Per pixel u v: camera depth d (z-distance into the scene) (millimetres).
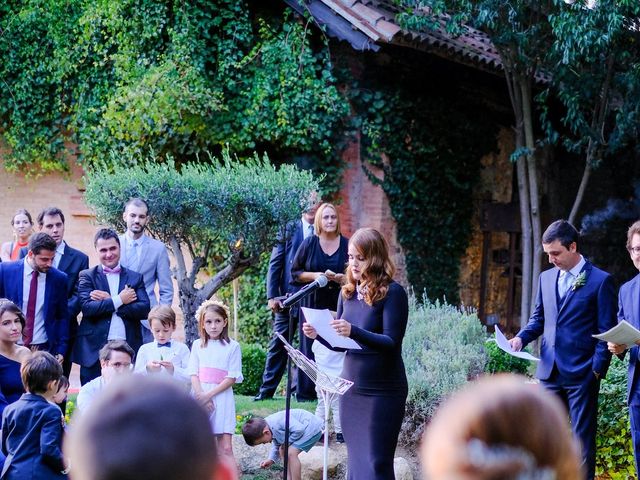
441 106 13023
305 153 12297
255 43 12289
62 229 7309
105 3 12133
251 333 12477
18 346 6078
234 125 12023
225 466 1134
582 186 12469
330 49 12211
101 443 1073
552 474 1122
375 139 12312
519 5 11203
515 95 12586
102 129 12445
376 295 5121
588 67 12031
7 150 13336
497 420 1142
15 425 4820
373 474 5000
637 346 5617
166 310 6383
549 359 5945
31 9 12836
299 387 8359
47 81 12891
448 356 7711
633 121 11547
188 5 11828
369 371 5098
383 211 12500
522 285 12992
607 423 6988
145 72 11938
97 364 6805
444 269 13367
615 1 10477
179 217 8812
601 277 5828
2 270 6742
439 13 11453
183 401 1124
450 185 13359
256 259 9000
